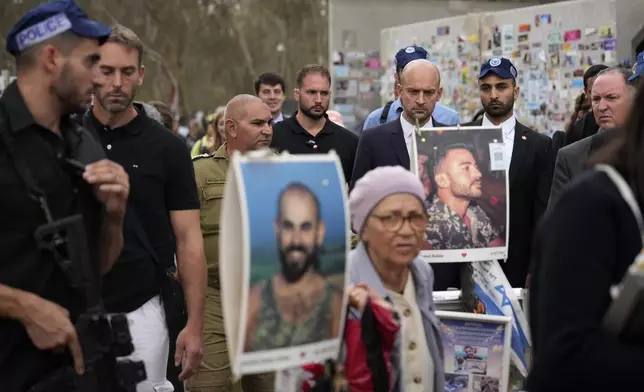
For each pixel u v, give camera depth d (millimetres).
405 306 4129
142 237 4891
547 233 2893
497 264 5688
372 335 3707
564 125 11023
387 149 6668
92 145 3916
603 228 2812
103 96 4914
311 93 7762
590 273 2785
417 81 6789
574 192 2877
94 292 3746
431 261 5633
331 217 3496
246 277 3297
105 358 3783
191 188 5145
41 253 3727
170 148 5062
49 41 3793
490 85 7301
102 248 3924
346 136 7895
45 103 3812
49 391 3701
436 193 5660
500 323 5098
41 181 3736
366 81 13688
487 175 5695
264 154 3391
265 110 6336
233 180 3357
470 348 5137
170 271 5367
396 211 4008
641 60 6520
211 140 10156
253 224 3314
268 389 6004
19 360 3758
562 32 11031
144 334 4875
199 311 5148
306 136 7828
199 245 5148
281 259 3367
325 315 3486
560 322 2787
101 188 3695
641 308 2703
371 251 4117
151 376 4926
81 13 3859
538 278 3018
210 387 6078
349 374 3713
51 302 3703
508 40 11594
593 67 8602
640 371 2688
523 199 6965
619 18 10531
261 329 3348
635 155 2852
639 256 2734
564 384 2789
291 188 3410
